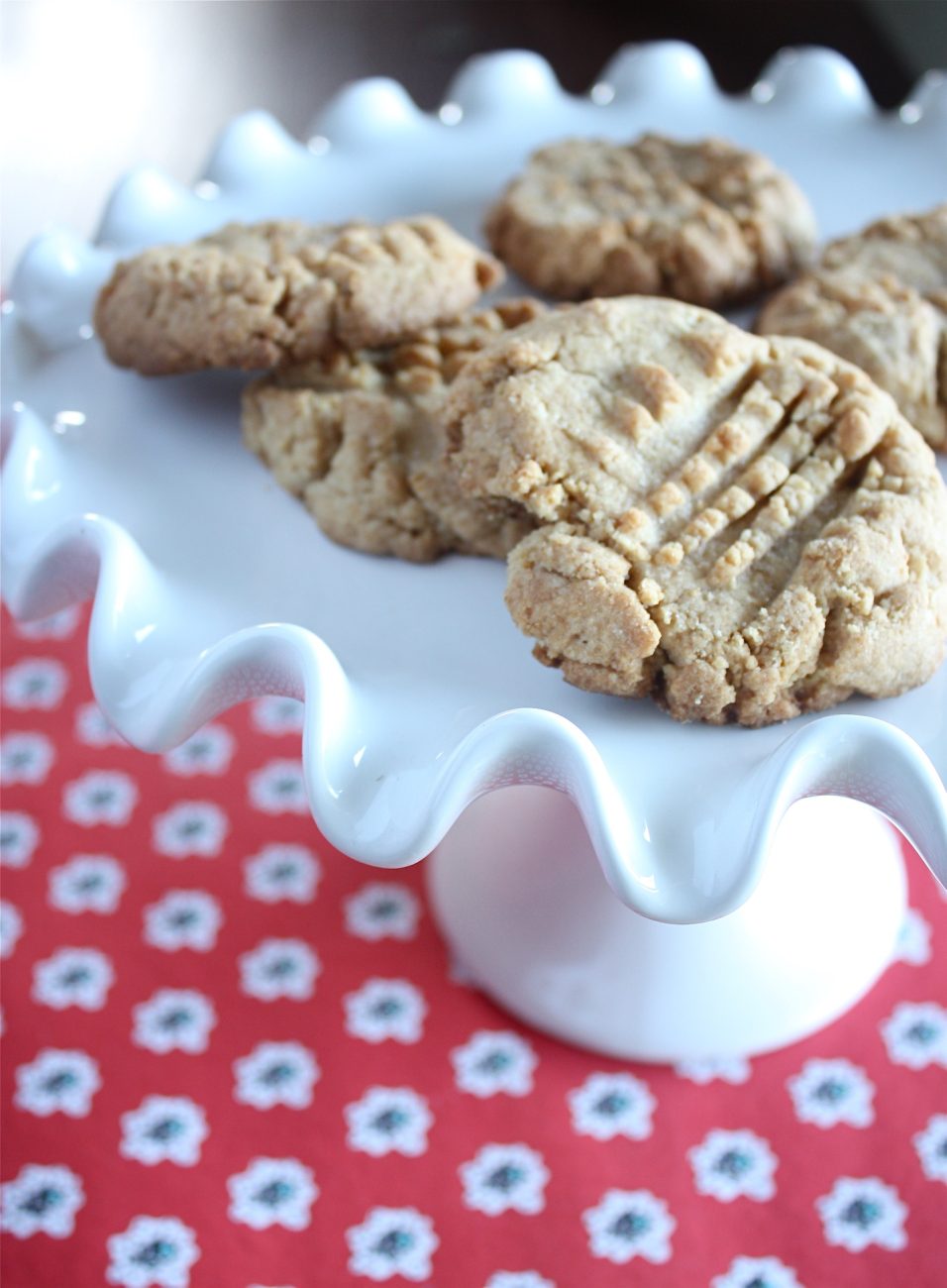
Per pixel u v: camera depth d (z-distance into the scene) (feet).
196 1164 1.37
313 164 1.52
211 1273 1.32
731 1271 1.32
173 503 1.26
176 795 1.59
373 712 1.14
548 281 1.41
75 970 1.48
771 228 1.41
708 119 1.57
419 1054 1.44
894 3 2.54
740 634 1.11
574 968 1.42
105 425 1.31
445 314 1.28
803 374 1.18
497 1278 1.32
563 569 1.12
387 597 1.20
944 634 1.13
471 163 1.53
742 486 1.14
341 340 1.27
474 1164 1.38
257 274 1.26
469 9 2.87
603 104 1.58
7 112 2.72
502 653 1.17
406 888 1.54
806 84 1.58
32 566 1.20
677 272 1.39
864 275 1.37
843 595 1.11
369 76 2.74
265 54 2.83
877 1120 1.40
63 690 1.66
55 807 1.57
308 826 1.57
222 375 1.34
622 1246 1.34
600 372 1.18
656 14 2.77
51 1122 1.39
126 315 1.28
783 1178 1.37
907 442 1.17
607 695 1.14
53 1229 1.34
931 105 1.56
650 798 1.10
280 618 1.19
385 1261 1.33
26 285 1.40
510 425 1.16
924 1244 1.33
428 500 1.21
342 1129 1.39
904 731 1.12
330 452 1.24
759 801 1.06
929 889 1.55
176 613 1.19
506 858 1.45
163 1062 1.43
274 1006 1.46
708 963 1.41
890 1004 1.47
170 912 1.51
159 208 1.46
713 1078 1.43
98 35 2.91
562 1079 1.43
